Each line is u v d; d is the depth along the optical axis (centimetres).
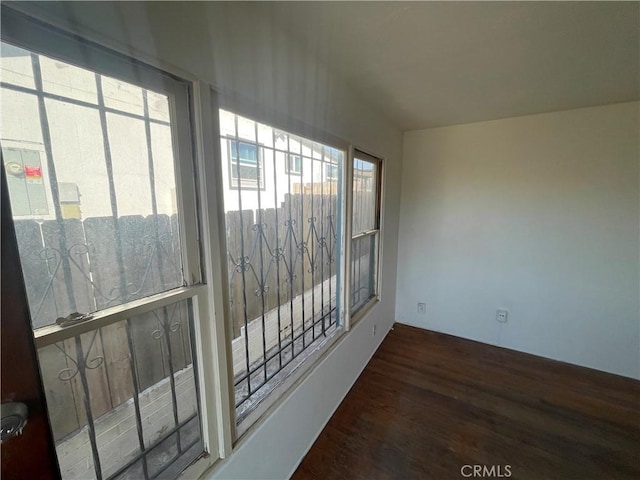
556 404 198
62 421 67
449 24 111
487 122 253
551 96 192
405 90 179
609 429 176
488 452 160
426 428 177
